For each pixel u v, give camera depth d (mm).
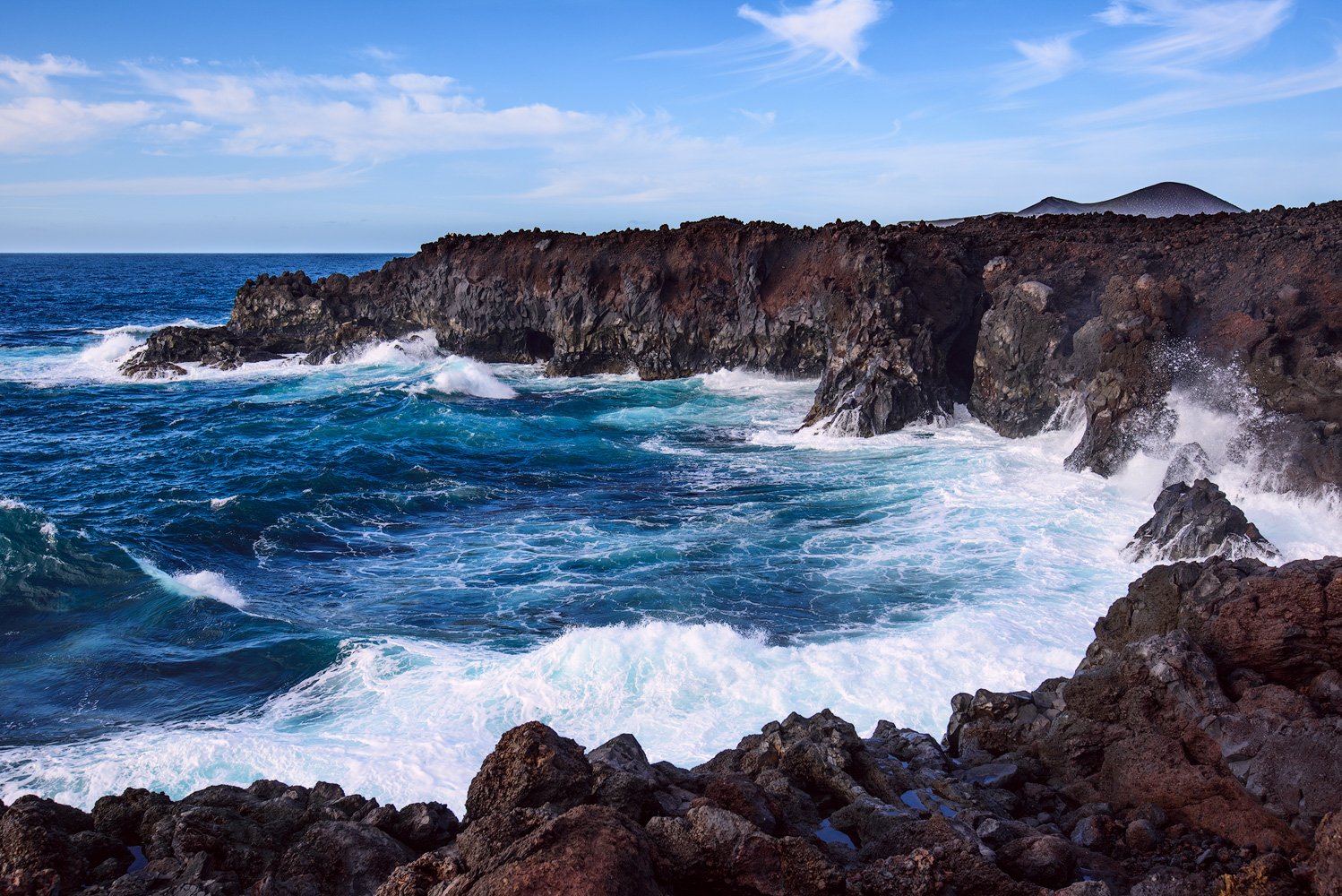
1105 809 9844
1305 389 25344
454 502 28906
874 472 30656
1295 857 8547
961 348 41719
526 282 56219
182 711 15984
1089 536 23125
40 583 21438
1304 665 10398
